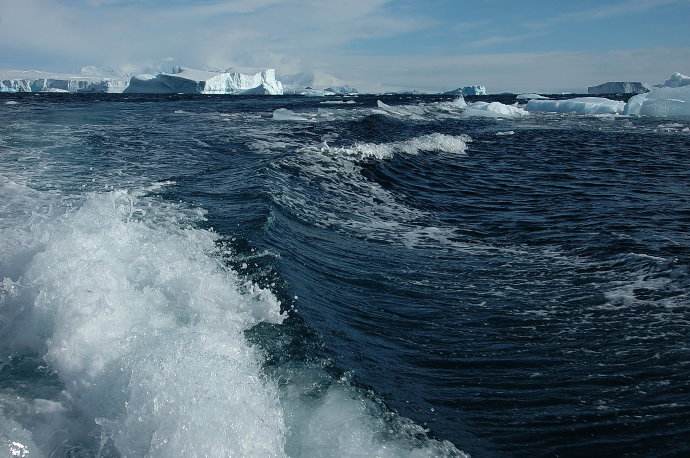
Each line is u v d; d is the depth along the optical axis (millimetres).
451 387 3283
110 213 5434
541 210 8359
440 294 4766
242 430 2332
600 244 6262
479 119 29547
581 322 4203
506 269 5465
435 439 2707
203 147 12328
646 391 3240
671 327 4082
